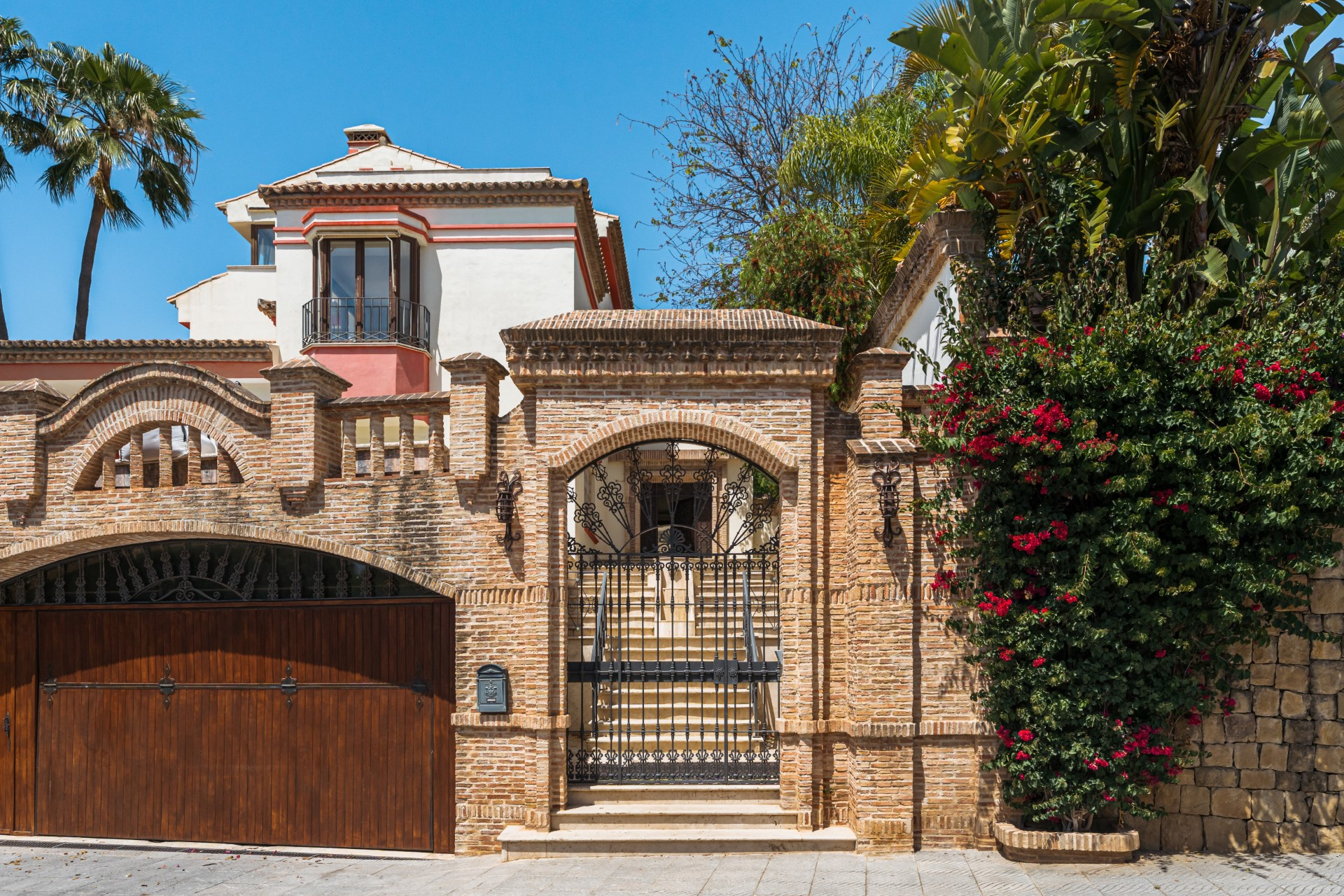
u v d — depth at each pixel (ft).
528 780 33.17
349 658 36.52
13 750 38.58
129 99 77.71
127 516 36.17
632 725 39.55
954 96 39.47
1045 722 30.19
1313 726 32.24
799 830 32.63
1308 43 37.40
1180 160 37.65
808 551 33.40
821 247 62.90
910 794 32.04
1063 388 29.50
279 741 36.78
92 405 36.40
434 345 65.87
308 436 35.09
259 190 64.85
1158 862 30.68
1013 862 30.71
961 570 32.89
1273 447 28.68
